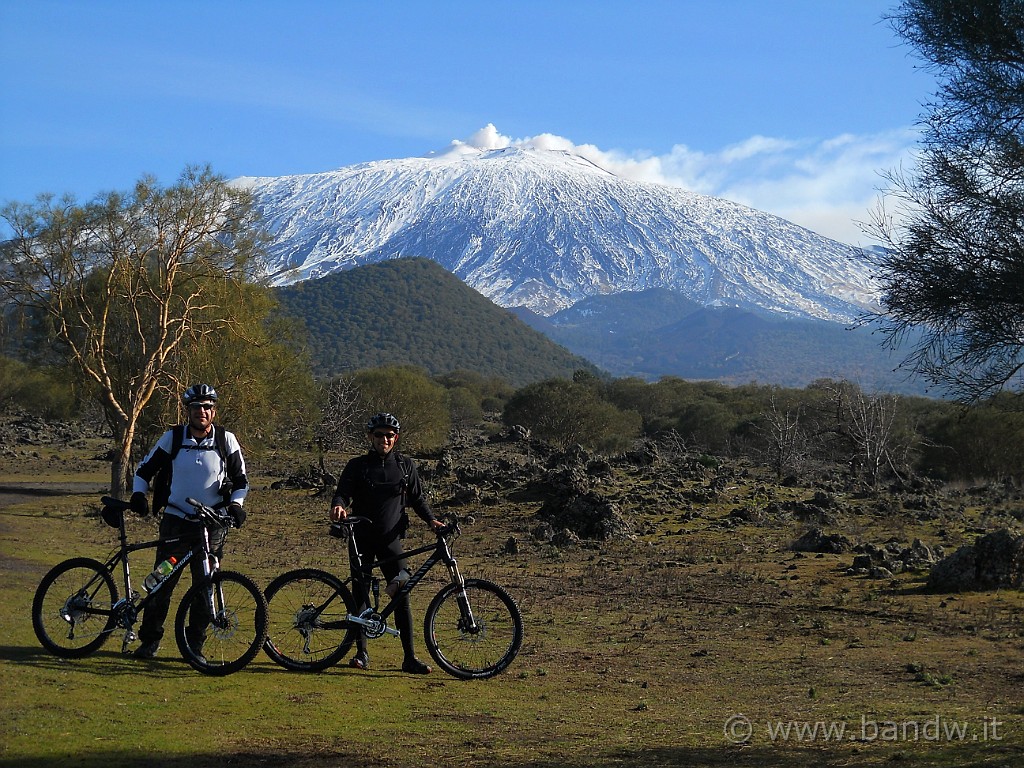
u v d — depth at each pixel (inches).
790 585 647.1
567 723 273.1
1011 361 443.5
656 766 225.9
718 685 346.3
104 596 303.4
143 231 1272.1
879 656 410.0
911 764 226.2
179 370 1321.4
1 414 3093.0
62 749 212.7
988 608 540.1
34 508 1112.8
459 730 257.0
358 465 317.7
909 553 754.8
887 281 457.1
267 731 240.1
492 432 3540.8
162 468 306.7
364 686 297.7
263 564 687.7
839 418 1758.1
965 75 459.2
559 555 829.2
